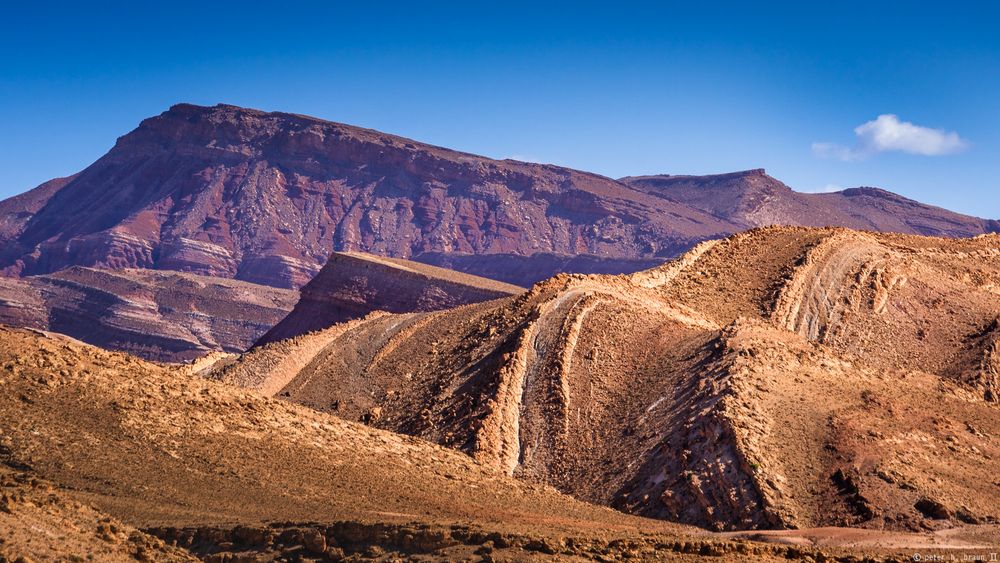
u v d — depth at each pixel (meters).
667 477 66.44
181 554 49.50
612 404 79.38
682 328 91.56
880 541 55.53
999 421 76.50
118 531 49.31
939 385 82.75
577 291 98.19
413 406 88.62
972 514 59.62
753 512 61.34
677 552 51.28
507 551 49.69
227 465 59.84
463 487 64.06
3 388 60.62
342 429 69.25
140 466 58.09
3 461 56.25
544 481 72.88
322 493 58.62
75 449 58.28
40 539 45.25
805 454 65.94
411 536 51.00
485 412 79.31
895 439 67.69
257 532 51.94
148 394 64.31
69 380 62.84
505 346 89.94
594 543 51.41
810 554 52.12
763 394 71.75
